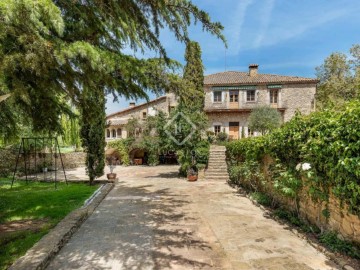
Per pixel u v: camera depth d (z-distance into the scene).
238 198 8.73
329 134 4.11
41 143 16.42
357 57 29.58
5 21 2.50
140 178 14.50
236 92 25.47
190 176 13.20
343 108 4.12
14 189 10.73
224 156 16.16
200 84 19.78
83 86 4.00
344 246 3.92
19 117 6.32
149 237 4.89
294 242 4.57
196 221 5.95
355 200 3.59
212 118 25.69
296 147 5.43
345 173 3.74
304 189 5.40
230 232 5.14
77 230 5.33
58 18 2.73
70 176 16.02
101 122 11.68
